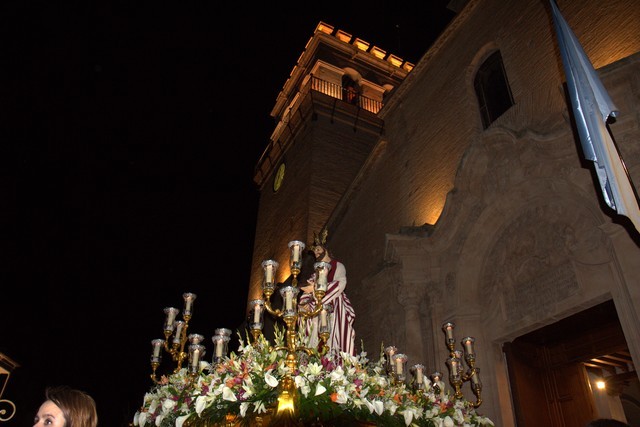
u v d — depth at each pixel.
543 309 8.43
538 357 9.52
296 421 4.21
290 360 4.44
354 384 4.41
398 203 13.46
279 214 21.86
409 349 10.26
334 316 6.28
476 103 11.91
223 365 4.73
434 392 5.95
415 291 10.75
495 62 11.77
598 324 8.57
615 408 10.32
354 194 15.80
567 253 8.21
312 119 21.06
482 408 8.77
